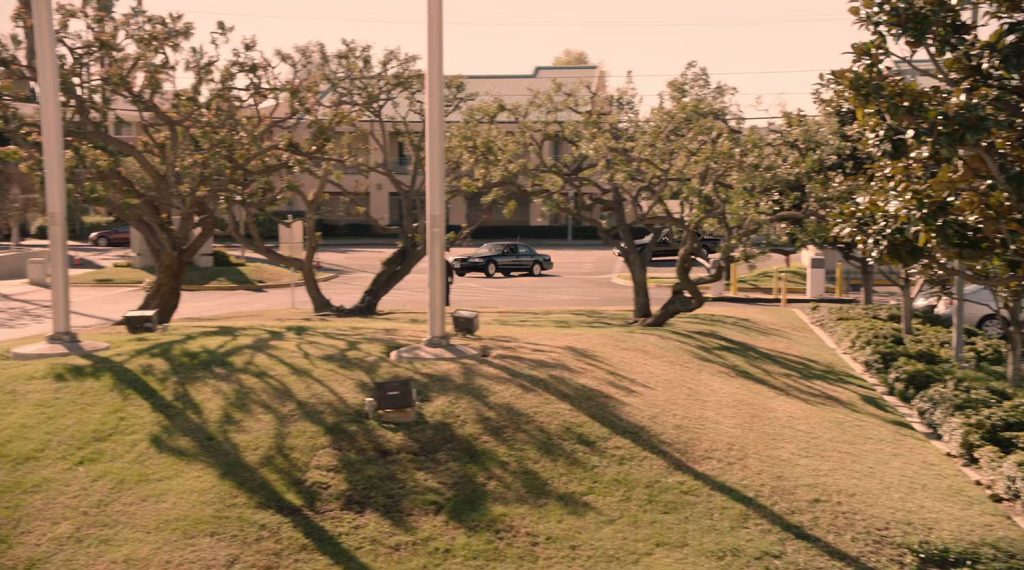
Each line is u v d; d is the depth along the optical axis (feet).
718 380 49.88
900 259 40.24
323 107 77.15
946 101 38.22
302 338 45.93
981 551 31.42
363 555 27.73
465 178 77.46
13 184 109.50
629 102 72.74
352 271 139.74
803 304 104.06
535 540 29.53
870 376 60.49
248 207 74.43
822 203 64.75
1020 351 54.70
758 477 35.78
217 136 68.18
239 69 67.97
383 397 35.17
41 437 32.40
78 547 26.76
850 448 41.50
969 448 41.98
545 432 36.37
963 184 39.45
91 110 65.36
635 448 36.37
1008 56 37.93
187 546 27.07
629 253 76.13
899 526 33.09
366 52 77.46
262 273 123.95
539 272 139.54
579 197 77.00
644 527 30.99
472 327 49.19
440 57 43.96
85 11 63.05
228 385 37.50
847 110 68.13
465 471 32.94
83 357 40.34
